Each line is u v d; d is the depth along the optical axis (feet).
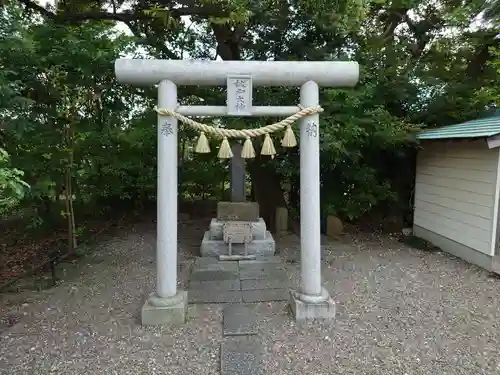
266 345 9.22
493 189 14.65
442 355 8.80
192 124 10.14
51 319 10.80
